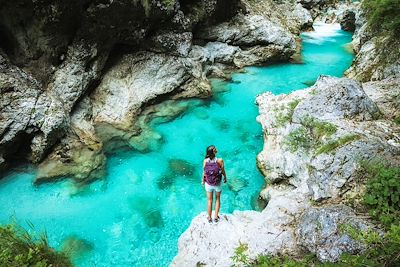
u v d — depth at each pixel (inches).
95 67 513.0
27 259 231.8
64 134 460.4
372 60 595.8
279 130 440.8
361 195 294.2
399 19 556.1
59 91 474.9
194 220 335.9
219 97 602.9
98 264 327.0
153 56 571.2
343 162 320.2
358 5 937.5
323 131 367.9
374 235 246.4
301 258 269.4
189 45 610.2
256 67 714.8
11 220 365.4
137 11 503.5
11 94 422.0
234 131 518.0
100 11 465.4
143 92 543.8
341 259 242.5
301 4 1043.9
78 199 397.4
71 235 354.0
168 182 425.1
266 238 298.4
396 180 280.2
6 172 424.2
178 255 308.5
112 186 416.5
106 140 484.4
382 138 352.5
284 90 629.0
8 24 443.2
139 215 379.6
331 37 917.8
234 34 704.4
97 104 522.9
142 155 467.2
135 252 339.3
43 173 426.0
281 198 346.3
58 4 433.7
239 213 344.5
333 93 406.9
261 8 861.8
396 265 227.6
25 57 463.8
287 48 722.8
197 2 642.8
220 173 316.8
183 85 585.9
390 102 451.2
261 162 420.2
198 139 499.8
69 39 480.7
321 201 314.3
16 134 411.8
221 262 287.3
